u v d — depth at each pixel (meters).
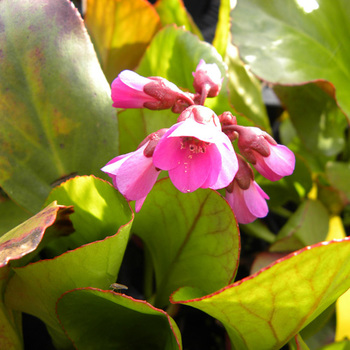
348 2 0.25
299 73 0.23
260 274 0.14
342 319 0.24
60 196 0.17
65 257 0.15
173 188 0.17
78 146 0.19
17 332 0.18
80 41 0.19
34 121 0.18
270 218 0.29
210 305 0.15
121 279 0.24
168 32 0.21
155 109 0.17
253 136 0.16
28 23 0.18
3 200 0.21
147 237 0.20
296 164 0.25
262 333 0.16
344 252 0.13
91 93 0.19
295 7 0.25
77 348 0.18
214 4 0.38
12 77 0.18
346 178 0.25
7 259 0.13
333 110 0.27
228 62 0.25
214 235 0.18
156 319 0.17
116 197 0.16
